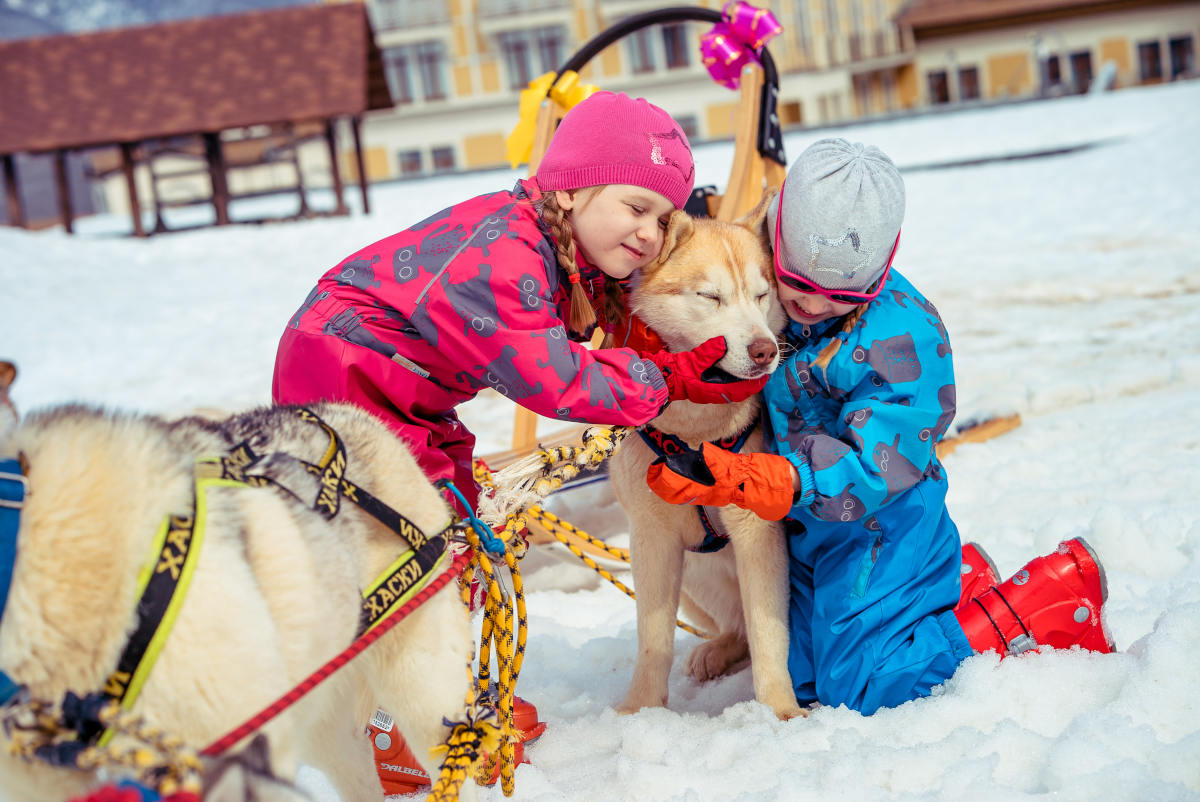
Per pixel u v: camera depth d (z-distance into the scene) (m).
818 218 2.53
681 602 3.53
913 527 2.64
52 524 1.45
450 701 2.06
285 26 24.28
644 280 3.04
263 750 1.53
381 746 2.54
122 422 1.61
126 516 1.49
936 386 2.62
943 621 2.64
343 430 2.07
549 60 42.72
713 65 4.38
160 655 1.47
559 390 2.34
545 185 2.56
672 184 2.56
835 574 2.68
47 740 1.40
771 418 2.82
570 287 2.63
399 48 43.16
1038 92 44.75
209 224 24.64
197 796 1.34
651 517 2.90
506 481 2.42
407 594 1.99
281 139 23.20
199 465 1.65
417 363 2.46
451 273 2.37
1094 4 44.84
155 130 22.34
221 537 1.56
